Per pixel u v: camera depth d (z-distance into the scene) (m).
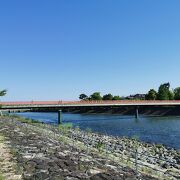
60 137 47.75
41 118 141.38
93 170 22.89
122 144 49.25
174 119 127.44
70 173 21.34
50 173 21.09
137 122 112.94
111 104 122.19
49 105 107.94
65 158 27.19
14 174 20.53
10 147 31.83
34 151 30.20
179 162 35.19
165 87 197.88
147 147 48.53
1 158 25.78
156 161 33.56
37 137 43.88
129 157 32.66
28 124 75.38
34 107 107.06
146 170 26.30
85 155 30.45
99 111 199.25
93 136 59.59
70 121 118.38
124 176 21.45
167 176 25.72
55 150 31.84
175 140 62.50
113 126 96.25
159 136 69.12
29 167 22.52
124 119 130.75
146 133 75.44
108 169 23.64
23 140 38.91
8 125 64.81
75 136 51.47
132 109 176.62
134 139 58.31
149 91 197.62
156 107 167.12
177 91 199.50
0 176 19.62
